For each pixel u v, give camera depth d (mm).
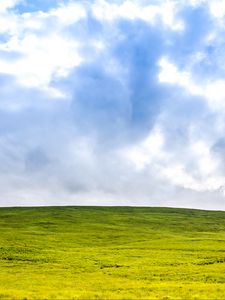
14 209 179250
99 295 46750
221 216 172375
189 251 85125
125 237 114312
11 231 118562
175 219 160500
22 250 85062
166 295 46875
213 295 47000
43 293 48094
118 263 71938
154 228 138875
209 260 74000
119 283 55000
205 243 97312
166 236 118562
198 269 65500
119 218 157625
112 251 86312
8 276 60469
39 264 71625
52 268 67750
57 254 81750
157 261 73625
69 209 180750
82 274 62312
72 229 128375
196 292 48719
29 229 127125
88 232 122812
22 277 59719
